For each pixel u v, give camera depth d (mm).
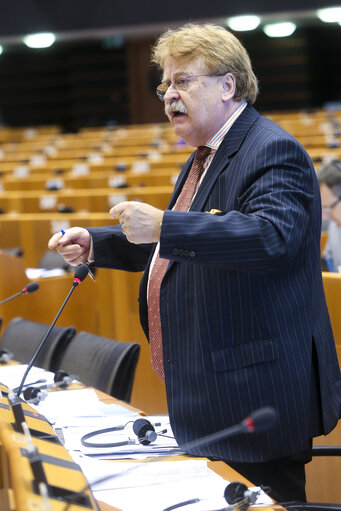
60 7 30297
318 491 6012
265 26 35219
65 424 4684
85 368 6395
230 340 4043
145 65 47031
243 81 4262
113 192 15828
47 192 18234
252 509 3379
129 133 34000
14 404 4230
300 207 3916
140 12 29594
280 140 3998
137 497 3559
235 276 4008
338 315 6215
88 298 9898
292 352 4066
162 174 18562
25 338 7301
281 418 4023
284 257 3773
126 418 4828
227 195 4133
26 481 3055
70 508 2975
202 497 3525
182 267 4195
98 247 4781
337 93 48719
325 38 48000
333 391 4379
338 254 8688
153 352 4590
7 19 30766
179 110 4234
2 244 12242
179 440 4152
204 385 4051
